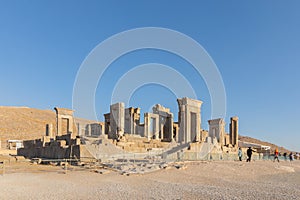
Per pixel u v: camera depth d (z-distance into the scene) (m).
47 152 27.83
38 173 17.33
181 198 10.35
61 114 36.19
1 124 67.81
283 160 39.19
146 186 12.91
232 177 17.22
